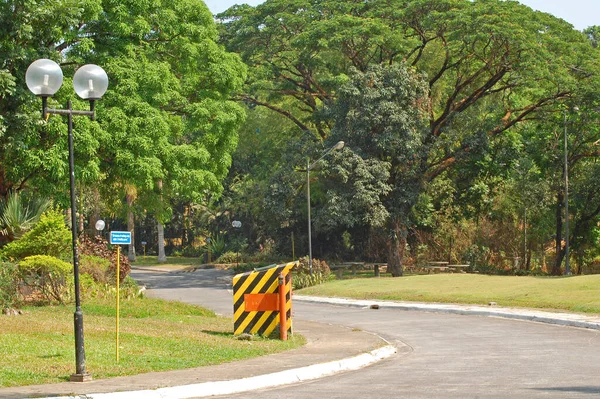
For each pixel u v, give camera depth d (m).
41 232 25.20
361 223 46.59
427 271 51.91
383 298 32.84
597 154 49.91
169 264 70.25
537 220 52.56
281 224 58.69
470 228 55.47
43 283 24.19
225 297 37.75
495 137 50.44
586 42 46.59
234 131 39.06
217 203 79.75
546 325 20.80
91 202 52.62
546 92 46.97
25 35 25.52
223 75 38.53
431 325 22.12
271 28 50.09
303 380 12.29
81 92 12.18
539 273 50.53
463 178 52.34
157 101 34.38
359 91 45.44
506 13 43.38
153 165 32.81
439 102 52.19
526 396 9.58
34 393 10.02
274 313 17.88
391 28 47.41
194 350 14.88
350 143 45.66
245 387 11.27
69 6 26.70
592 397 9.27
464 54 47.16
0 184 29.70
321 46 46.66
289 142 49.41
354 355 14.62
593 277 30.83
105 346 14.83
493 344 16.89
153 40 37.22
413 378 11.81
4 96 25.14
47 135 29.36
